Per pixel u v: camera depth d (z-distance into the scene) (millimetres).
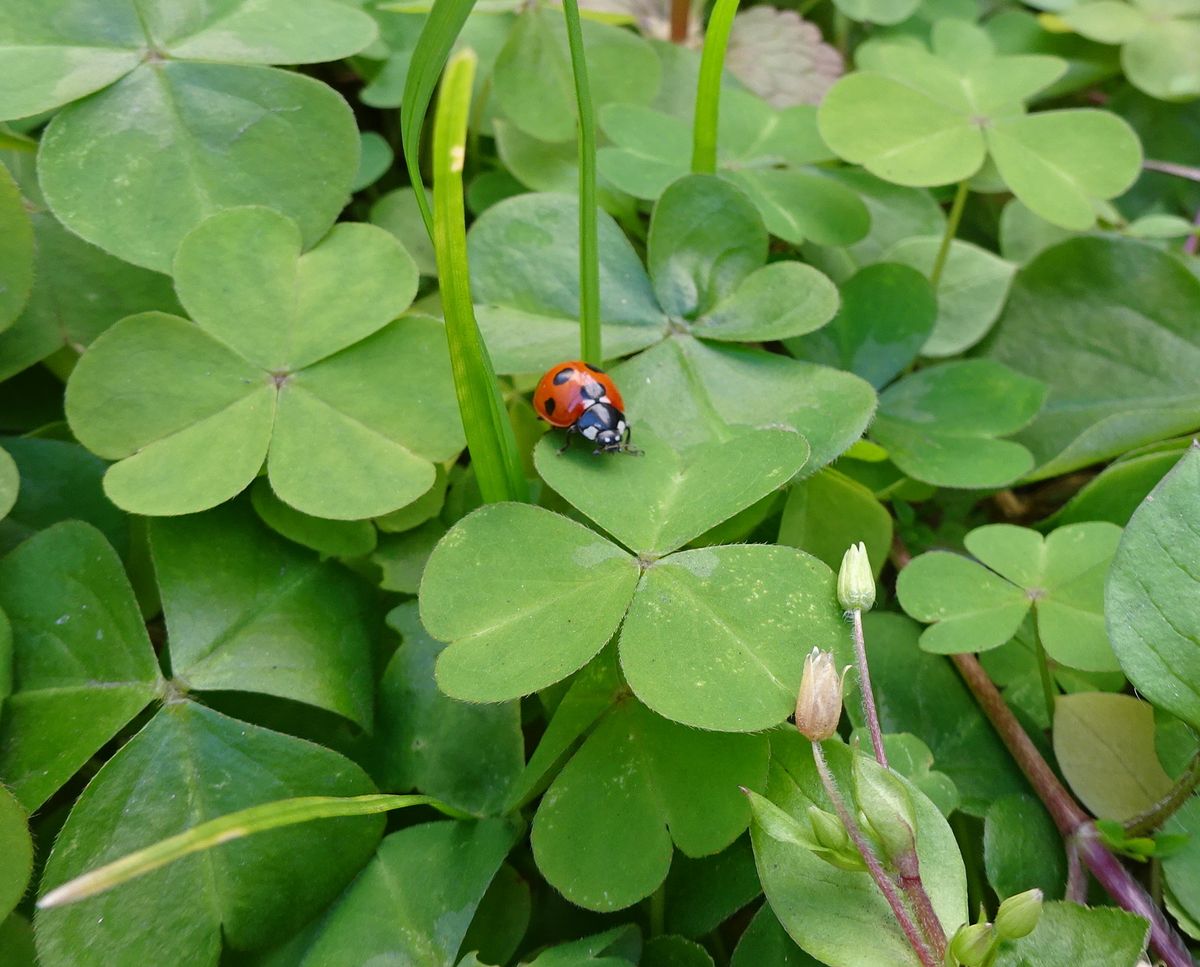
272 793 59
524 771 60
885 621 75
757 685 54
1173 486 56
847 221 91
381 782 65
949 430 83
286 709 68
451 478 78
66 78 71
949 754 70
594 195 69
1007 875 62
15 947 56
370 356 70
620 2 115
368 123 107
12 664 58
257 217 71
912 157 91
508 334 77
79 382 65
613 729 61
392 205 94
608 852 57
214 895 57
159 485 64
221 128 73
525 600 58
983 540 72
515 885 63
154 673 61
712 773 58
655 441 69
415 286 72
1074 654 65
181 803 58
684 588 58
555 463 65
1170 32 116
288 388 69
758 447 64
